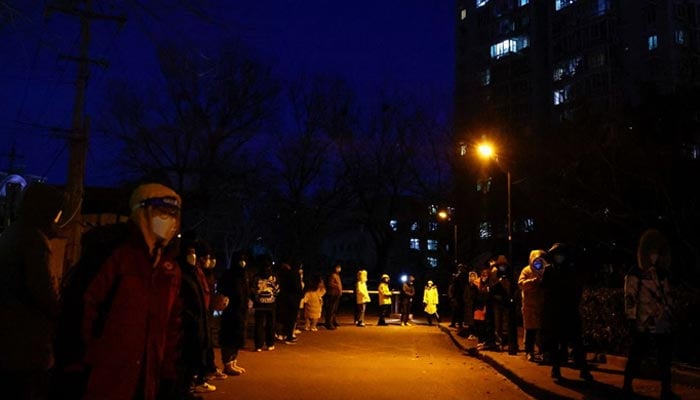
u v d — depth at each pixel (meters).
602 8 55.03
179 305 4.10
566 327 9.59
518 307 16.16
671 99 17.05
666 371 7.73
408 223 47.19
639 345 7.90
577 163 17.69
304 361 13.02
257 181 36.03
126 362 3.50
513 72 67.75
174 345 4.04
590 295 12.50
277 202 41.00
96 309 3.53
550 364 11.38
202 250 9.53
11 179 20.22
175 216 3.80
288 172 40.81
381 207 45.94
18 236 4.02
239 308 10.78
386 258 46.59
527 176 28.44
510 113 66.38
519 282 12.41
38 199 4.11
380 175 42.88
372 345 16.98
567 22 59.44
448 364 13.05
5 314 3.92
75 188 16.70
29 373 3.93
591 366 11.08
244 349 14.84
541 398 8.94
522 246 36.59
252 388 9.60
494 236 40.09
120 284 3.56
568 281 9.66
